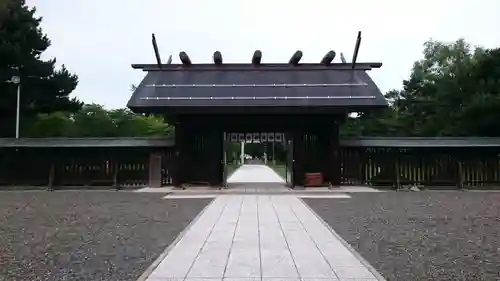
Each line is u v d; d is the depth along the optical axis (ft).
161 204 53.67
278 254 26.11
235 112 70.54
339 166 75.20
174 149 76.33
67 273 22.75
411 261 25.31
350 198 60.34
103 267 23.90
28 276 22.16
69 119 129.80
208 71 75.87
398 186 74.43
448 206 51.52
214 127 75.46
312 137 75.25
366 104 67.26
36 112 123.24
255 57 75.36
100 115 140.26
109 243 30.42
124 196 63.57
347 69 75.46
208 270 22.48
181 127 75.41
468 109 116.37
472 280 21.57
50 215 44.62
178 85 71.56
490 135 113.91
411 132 147.43
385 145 75.00
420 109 149.69
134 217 42.98
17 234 34.06
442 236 33.01
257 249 27.50
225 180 75.87
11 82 114.32
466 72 135.64
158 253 27.25
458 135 120.37
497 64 120.78
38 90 119.24
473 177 76.07
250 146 297.12
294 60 75.31
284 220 39.73
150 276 21.40
